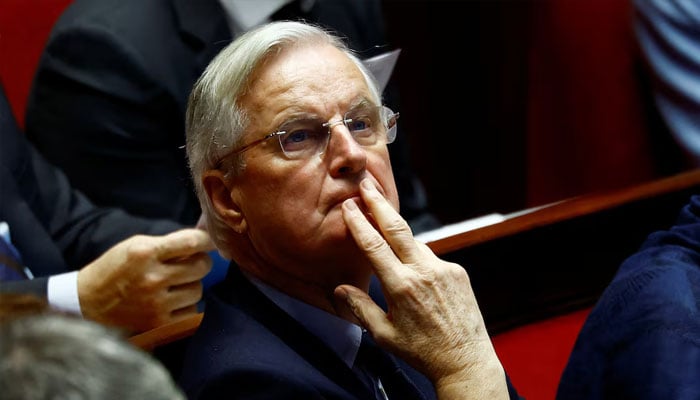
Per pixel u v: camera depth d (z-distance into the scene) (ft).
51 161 25.98
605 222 22.08
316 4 28.07
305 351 14.76
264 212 14.48
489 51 40.83
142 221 24.67
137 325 18.85
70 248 24.03
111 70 25.57
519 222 21.26
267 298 15.07
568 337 21.75
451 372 13.83
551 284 21.86
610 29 36.42
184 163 26.58
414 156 43.91
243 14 26.84
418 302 13.84
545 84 38.27
